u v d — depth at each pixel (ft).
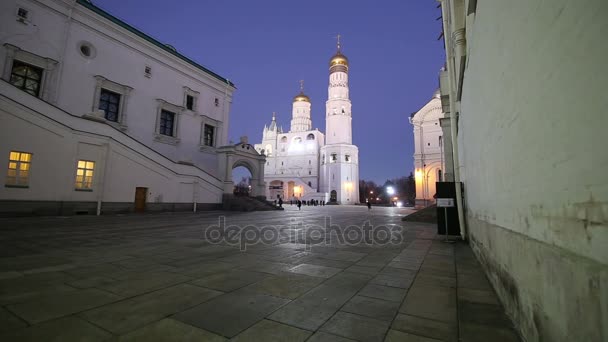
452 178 42.24
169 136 89.35
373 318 10.34
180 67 94.84
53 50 64.59
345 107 237.45
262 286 14.07
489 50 11.01
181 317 10.26
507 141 9.08
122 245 25.45
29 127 50.14
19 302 11.50
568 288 5.17
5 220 44.06
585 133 4.36
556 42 5.20
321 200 219.61
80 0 69.21
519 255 8.42
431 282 14.92
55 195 53.11
